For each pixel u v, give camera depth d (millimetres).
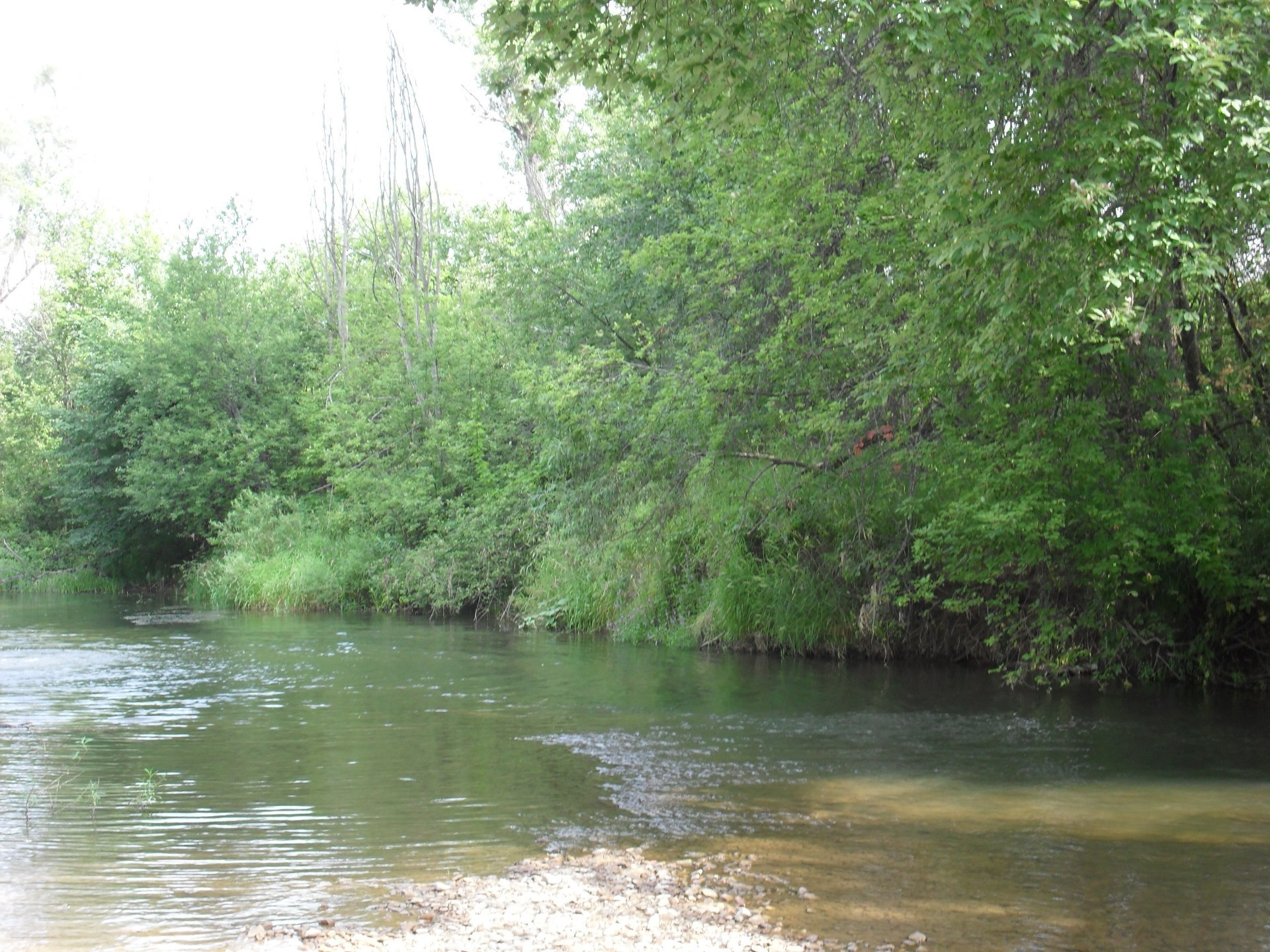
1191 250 9586
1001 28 9570
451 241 36906
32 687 15383
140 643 21266
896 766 10180
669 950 5758
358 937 5926
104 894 6633
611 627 21953
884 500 16734
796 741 11312
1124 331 11719
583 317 24500
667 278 20219
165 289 38062
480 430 29469
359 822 8227
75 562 42062
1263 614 14312
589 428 19859
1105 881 6836
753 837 7812
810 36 11180
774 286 17797
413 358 32656
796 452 17312
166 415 37312
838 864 7172
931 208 11281
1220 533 13094
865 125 15102
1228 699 13945
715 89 10234
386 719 12711
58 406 45031
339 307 38000
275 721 12617
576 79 10297
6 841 7742
